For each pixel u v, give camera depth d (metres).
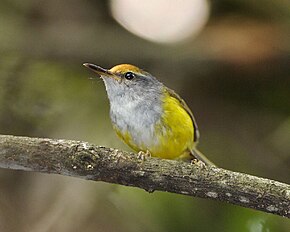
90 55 12.52
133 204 10.29
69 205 10.11
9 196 10.34
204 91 12.44
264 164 11.66
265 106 12.39
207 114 12.31
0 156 6.20
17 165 6.26
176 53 12.30
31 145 6.22
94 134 11.33
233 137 12.07
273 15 12.26
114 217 10.17
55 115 11.75
